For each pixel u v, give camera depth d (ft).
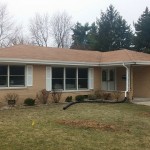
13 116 47.11
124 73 80.43
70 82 74.02
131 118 46.14
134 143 30.40
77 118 45.24
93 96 73.26
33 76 67.26
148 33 135.64
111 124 40.45
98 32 161.79
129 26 161.58
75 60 73.97
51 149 27.73
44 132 34.76
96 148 28.22
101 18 163.73
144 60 73.77
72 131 35.58
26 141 30.45
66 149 27.76
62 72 72.64
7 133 34.01
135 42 138.92
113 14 163.12
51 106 61.67
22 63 64.85
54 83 71.20
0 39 154.61
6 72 63.57
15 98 63.36
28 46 76.95
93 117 46.42
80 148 28.14
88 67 77.30
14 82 64.64
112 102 68.23
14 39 161.07
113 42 157.69
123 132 35.42
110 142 30.58
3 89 62.75
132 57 74.95
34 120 42.98
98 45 156.76
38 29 188.65
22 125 39.01
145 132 35.65
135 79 81.15
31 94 66.85
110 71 82.07
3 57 62.13
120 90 81.30
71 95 73.36
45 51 75.41
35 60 66.03
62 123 40.70
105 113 51.16
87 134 34.06
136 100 71.51
